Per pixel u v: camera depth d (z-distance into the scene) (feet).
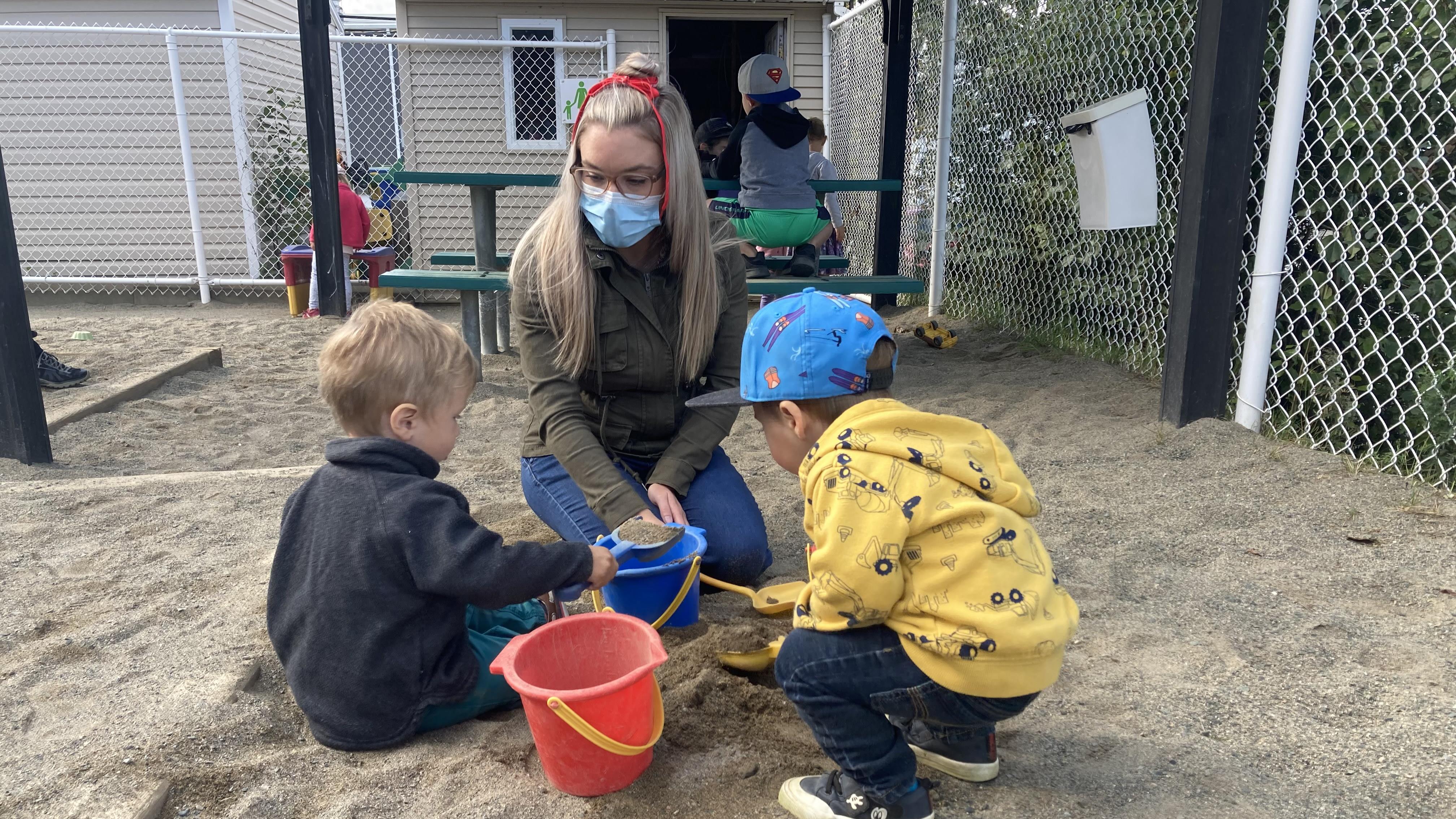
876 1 26.58
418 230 33.81
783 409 5.59
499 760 6.15
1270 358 12.42
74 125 31.99
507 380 19.17
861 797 5.37
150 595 8.66
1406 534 9.27
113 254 32.83
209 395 18.06
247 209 32.50
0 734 6.32
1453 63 10.67
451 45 30.99
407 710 6.28
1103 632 7.78
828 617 5.16
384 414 6.24
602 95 8.14
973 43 22.86
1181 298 12.69
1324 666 7.07
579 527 8.85
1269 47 12.67
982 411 15.10
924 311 25.07
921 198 25.57
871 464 5.04
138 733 6.23
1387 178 11.59
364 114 42.55
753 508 9.12
